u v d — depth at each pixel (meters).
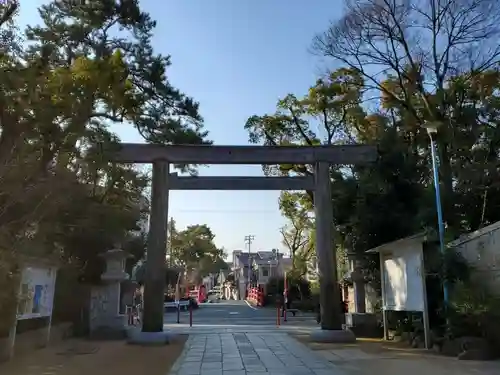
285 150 15.54
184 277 60.97
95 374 8.91
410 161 16.17
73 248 14.66
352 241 16.56
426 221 14.64
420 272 12.50
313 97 23.28
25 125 9.05
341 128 24.36
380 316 15.75
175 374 8.98
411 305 12.96
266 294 48.31
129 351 12.27
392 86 19.62
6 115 9.03
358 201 16.22
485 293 11.19
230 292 91.62
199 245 59.16
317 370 9.32
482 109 17.25
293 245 42.41
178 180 15.70
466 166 16.31
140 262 28.11
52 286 13.09
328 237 15.05
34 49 15.31
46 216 10.66
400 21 18.28
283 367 9.71
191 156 15.27
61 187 9.80
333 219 16.69
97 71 10.02
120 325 15.57
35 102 9.07
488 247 11.83
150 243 14.68
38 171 9.40
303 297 40.88
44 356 11.27
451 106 17.25
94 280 15.92
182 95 17.28
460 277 11.77
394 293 14.04
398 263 13.82
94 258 15.64
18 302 10.48
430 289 12.86
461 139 16.69
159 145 15.15
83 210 12.12
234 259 92.94
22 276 10.63
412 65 18.39
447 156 16.69
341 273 19.67
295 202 30.94
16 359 10.66
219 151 15.40
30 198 9.55
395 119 19.16
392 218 15.42
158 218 14.80
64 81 9.50
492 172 15.68
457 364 9.78
